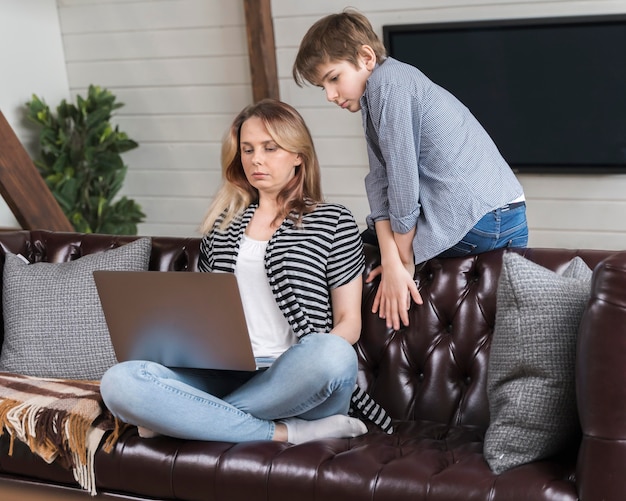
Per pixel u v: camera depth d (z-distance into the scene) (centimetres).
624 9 397
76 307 267
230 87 487
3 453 241
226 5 475
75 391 240
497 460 201
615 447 184
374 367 252
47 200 404
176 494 221
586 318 191
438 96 244
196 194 510
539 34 410
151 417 220
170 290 222
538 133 423
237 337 221
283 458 212
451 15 428
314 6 452
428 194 246
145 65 501
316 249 242
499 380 212
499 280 217
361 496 201
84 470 228
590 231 430
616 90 404
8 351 270
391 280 245
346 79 244
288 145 245
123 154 519
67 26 511
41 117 473
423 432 234
